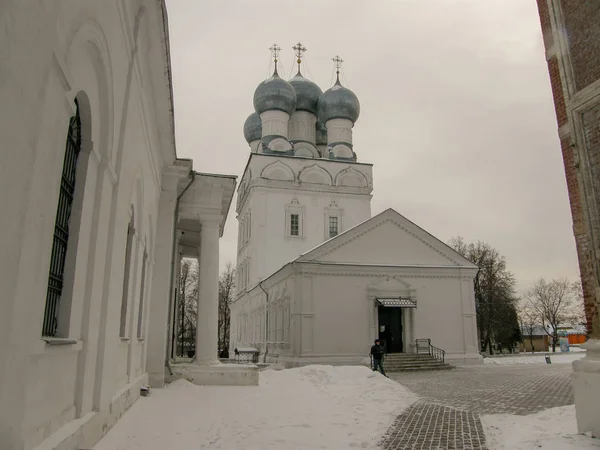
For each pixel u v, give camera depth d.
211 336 16.64
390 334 31.45
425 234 32.75
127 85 8.50
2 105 3.57
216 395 13.32
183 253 27.98
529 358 38.47
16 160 3.88
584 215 8.29
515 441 8.09
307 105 52.56
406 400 14.05
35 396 4.95
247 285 45.88
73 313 6.18
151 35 9.90
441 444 8.41
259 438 8.23
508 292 55.59
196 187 17.42
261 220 44.28
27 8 3.84
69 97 5.00
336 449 7.81
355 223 46.16
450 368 29.38
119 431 8.30
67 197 6.20
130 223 10.72
